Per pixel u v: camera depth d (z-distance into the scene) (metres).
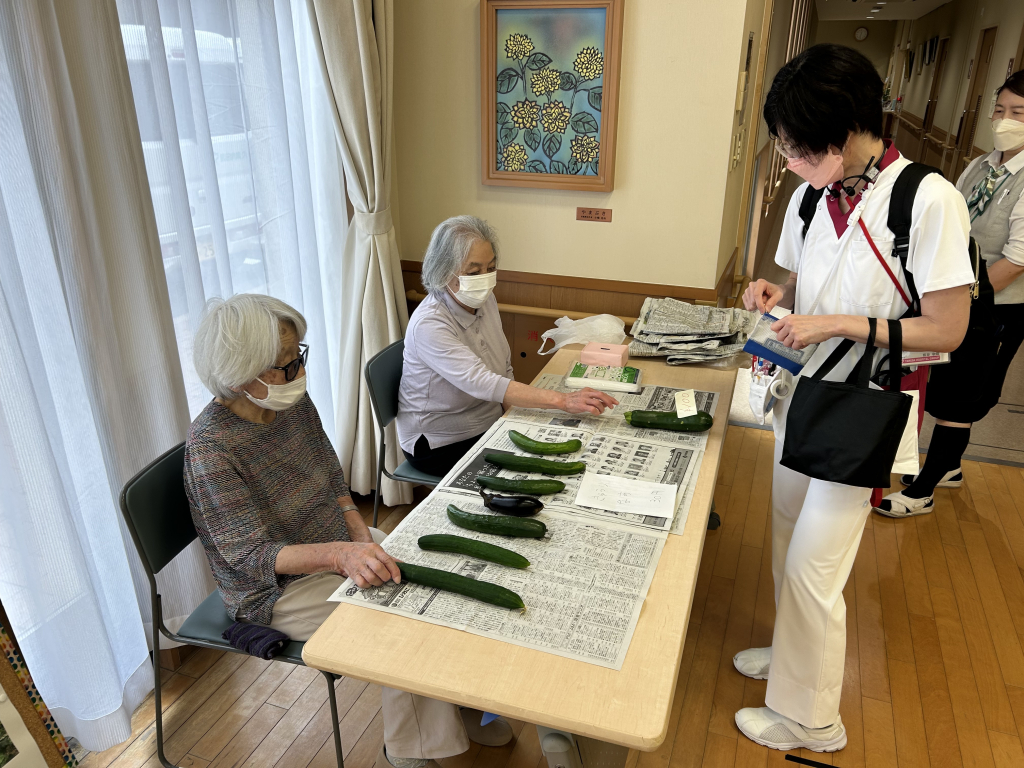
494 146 2.92
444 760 1.90
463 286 2.08
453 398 2.26
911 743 1.94
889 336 1.44
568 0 2.62
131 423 1.93
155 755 1.91
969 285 1.40
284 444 1.70
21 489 1.62
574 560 1.39
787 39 5.13
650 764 1.88
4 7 1.49
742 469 3.30
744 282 3.97
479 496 1.62
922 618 2.40
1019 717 2.02
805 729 1.88
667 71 2.66
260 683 2.15
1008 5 8.16
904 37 17.58
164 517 1.62
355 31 2.44
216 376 1.50
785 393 1.75
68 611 1.74
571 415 2.02
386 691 1.67
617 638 1.20
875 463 1.48
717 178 2.74
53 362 1.71
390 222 2.77
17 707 1.40
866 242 1.49
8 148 1.55
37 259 1.64
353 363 2.83
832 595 1.72
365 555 1.39
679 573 1.35
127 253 1.82
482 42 2.77
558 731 1.25
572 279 3.07
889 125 17.81
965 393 2.71
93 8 1.64
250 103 2.32
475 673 1.13
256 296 1.55
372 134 2.56
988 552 2.74
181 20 1.98
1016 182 2.48
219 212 2.18
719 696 2.09
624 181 2.86
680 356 2.39
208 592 2.19
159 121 1.90
